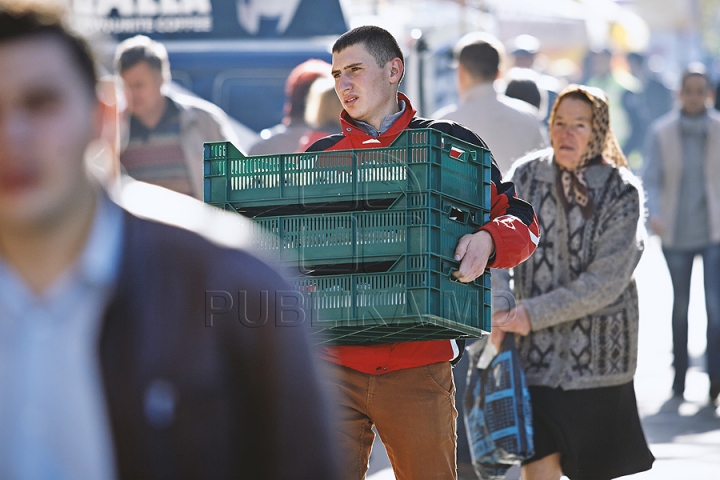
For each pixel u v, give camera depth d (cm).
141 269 704
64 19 688
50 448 692
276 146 2755
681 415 3034
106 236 706
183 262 710
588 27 5859
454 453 1521
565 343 1803
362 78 1527
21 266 696
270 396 729
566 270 1808
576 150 1809
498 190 1497
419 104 3588
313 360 753
